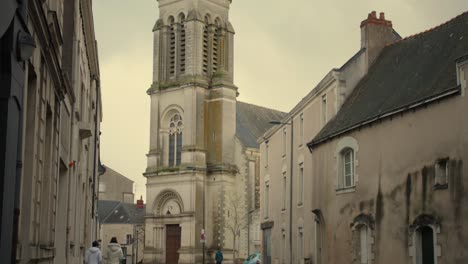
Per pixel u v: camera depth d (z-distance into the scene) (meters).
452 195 18.78
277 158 40.19
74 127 23.95
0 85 9.30
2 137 9.21
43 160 14.71
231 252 77.25
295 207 35.09
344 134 26.42
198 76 79.94
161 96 82.12
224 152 79.38
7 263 9.40
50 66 14.91
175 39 82.50
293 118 36.50
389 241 22.25
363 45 30.73
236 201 78.75
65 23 22.00
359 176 24.88
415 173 20.88
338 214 26.67
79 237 28.89
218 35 83.44
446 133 19.31
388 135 22.80
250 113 93.38
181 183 77.44
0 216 8.96
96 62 37.81
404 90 23.41
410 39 28.08
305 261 31.62
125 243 95.31
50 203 16.27
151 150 81.25
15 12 9.28
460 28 23.50
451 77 20.08
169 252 77.75
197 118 79.12
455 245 18.42
